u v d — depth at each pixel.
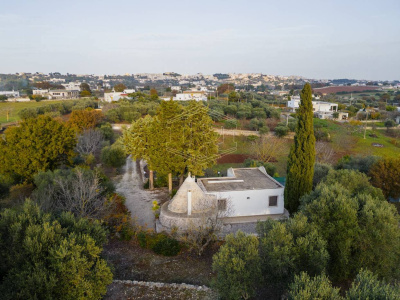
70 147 34.38
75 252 12.85
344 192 18.66
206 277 17.06
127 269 17.75
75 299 12.33
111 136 54.56
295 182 24.53
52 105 79.19
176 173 31.28
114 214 22.41
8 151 30.33
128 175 37.91
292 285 11.41
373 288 10.62
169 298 14.96
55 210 20.59
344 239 15.38
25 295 11.43
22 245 12.98
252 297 14.14
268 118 66.31
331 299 10.55
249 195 24.20
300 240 14.18
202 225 19.39
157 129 27.52
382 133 65.44
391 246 15.21
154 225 23.00
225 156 47.41
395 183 26.81
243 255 13.94
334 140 53.62
